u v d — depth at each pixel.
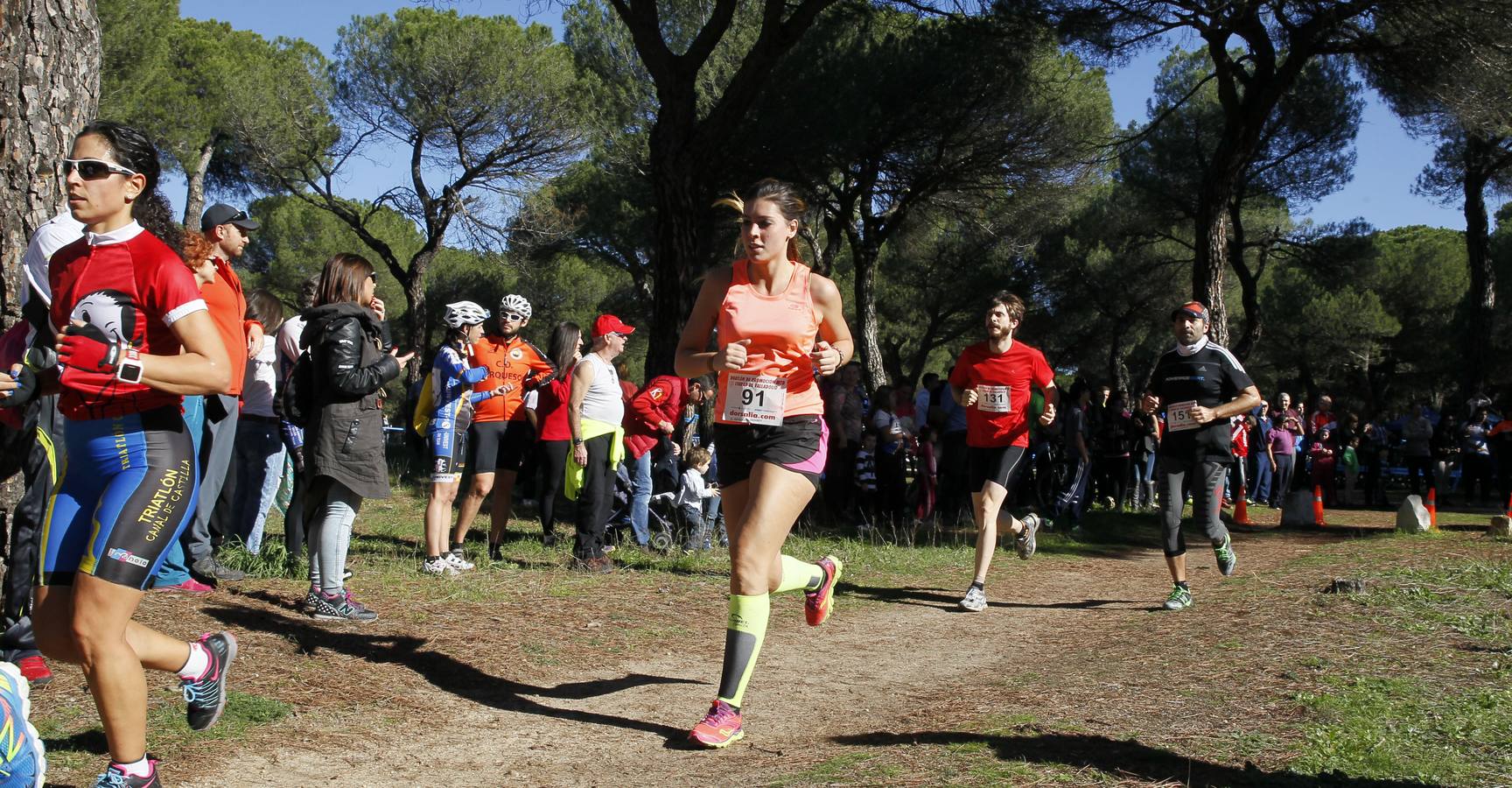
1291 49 15.28
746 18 18.62
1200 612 6.37
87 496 2.93
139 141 2.99
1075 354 33.88
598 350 7.30
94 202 2.90
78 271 2.93
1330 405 17.94
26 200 4.53
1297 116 22.22
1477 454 18.53
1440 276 35.28
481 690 4.44
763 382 3.84
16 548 4.07
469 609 5.75
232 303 4.91
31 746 2.76
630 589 6.68
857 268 22.17
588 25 21.34
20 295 4.51
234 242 5.84
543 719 4.12
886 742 3.76
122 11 21.02
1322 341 35.16
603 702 4.39
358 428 5.18
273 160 24.45
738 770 3.49
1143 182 25.30
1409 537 10.32
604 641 5.39
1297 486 18.72
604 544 8.11
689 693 4.59
